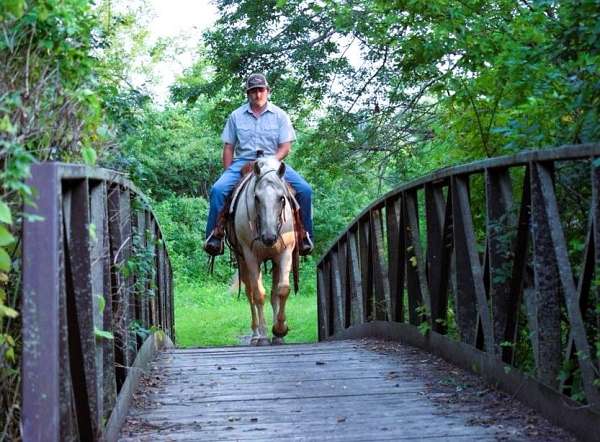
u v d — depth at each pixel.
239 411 4.99
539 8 5.39
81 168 3.18
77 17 3.43
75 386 3.19
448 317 7.02
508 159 4.73
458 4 7.01
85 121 3.58
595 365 3.95
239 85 16.41
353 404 5.16
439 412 4.86
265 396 5.44
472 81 7.05
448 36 6.92
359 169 14.95
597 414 3.82
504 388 5.14
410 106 13.29
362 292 9.43
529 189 4.58
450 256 6.41
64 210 3.08
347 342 8.52
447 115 8.55
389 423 4.63
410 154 13.70
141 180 6.11
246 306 20.64
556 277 4.36
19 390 2.96
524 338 5.22
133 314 5.29
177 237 25.33
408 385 5.70
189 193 28.27
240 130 9.32
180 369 6.60
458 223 5.97
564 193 4.66
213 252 9.10
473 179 6.54
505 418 4.63
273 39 15.76
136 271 5.51
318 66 14.70
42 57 3.28
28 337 2.67
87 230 3.34
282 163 8.24
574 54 4.41
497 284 5.16
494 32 6.74
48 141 3.29
